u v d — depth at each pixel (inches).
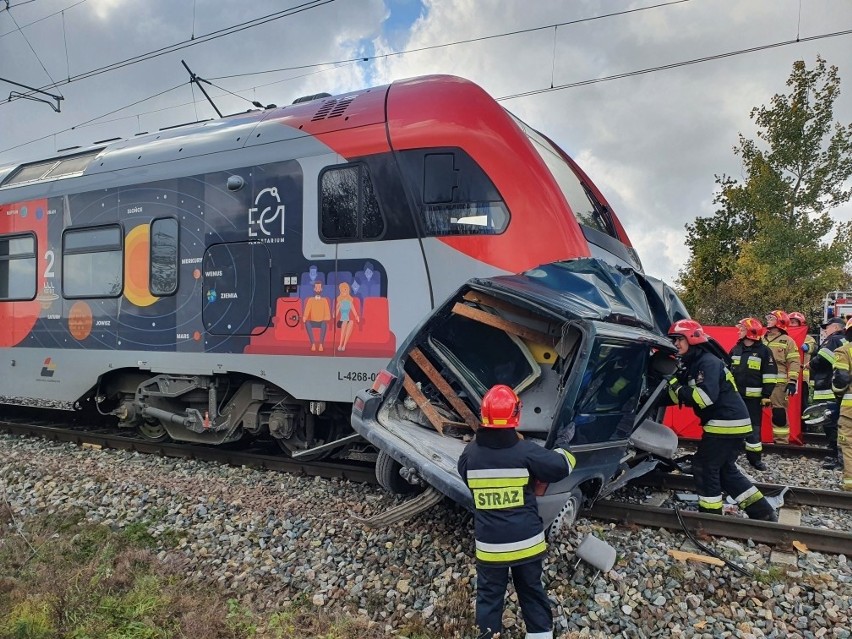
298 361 215.3
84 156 289.7
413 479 161.5
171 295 244.7
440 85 206.4
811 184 720.3
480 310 174.1
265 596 144.3
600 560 145.5
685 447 292.8
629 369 158.7
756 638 125.9
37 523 187.6
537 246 186.9
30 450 274.1
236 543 169.3
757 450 258.1
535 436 171.6
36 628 122.5
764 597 140.6
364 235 205.3
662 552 160.6
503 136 195.9
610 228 248.5
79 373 273.0
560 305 152.1
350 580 149.6
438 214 195.9
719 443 184.4
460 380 176.7
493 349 178.1
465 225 192.9
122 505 198.4
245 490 209.2
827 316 617.9
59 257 280.4
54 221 282.8
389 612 137.9
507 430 118.6
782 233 719.7
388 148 202.5
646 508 181.8
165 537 176.2
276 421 232.1
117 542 172.1
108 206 263.9
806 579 147.4
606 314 156.4
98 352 266.1
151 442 271.4
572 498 149.0
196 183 239.8
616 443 159.2
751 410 259.3
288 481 221.3
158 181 249.8
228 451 252.5
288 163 219.8
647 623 131.3
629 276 197.8
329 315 210.1
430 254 195.6
